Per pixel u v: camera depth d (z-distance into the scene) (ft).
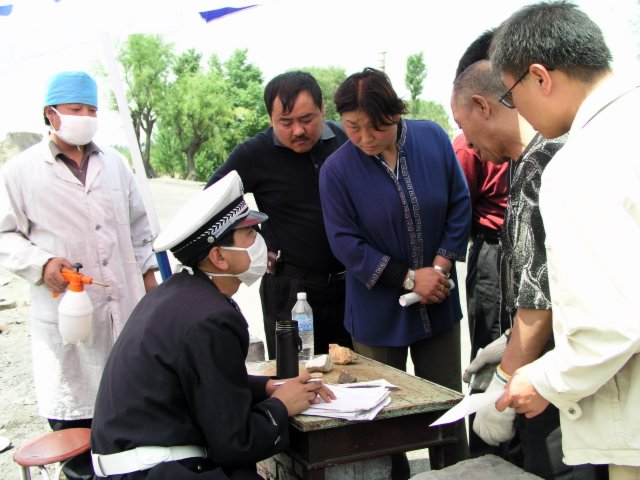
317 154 11.22
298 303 10.11
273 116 10.72
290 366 8.75
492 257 10.70
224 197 7.41
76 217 10.69
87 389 10.90
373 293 10.04
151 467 6.75
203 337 6.80
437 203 9.85
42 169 10.60
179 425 6.85
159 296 7.36
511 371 6.55
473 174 10.65
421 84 182.39
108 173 11.18
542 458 7.20
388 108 9.03
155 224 10.15
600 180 4.86
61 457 8.50
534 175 6.54
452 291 10.33
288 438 7.36
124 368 6.99
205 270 7.57
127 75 154.40
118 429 6.88
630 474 5.61
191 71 162.40
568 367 5.14
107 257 10.91
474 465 7.13
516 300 6.94
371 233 9.87
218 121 159.63
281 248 11.42
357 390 8.20
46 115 10.50
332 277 11.46
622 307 4.69
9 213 10.44
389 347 10.14
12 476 12.26
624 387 5.34
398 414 7.70
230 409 6.79
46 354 10.85
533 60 5.50
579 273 4.87
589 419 5.50
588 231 4.84
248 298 26.94
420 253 9.90
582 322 4.89
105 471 6.95
